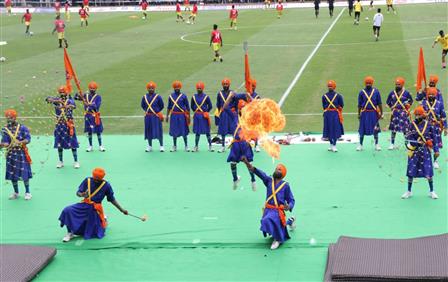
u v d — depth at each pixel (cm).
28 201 2480
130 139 3322
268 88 4338
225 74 4847
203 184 2611
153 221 2239
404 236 2056
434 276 1684
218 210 2323
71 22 8906
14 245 1995
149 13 9900
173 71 5025
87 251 2028
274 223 1991
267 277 1836
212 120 3666
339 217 2225
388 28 6981
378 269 1742
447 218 2188
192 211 2322
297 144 3106
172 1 10962
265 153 2981
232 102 2955
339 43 6144
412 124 2330
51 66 5422
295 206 2334
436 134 2650
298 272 1856
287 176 2659
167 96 4212
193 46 6275
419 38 6175
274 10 9675
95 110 3067
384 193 2438
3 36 7481
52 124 3559
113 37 7144
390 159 2830
